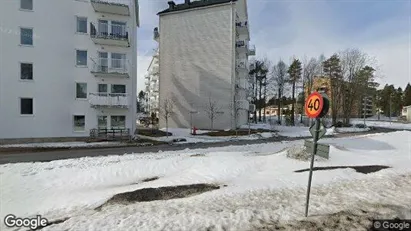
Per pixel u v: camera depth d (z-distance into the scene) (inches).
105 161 491.5
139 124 2112.5
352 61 1881.2
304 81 2091.5
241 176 394.0
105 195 301.4
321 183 337.7
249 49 1755.7
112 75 1034.1
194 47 1509.6
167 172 426.9
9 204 269.4
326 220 214.4
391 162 483.2
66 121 979.3
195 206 250.8
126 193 306.2
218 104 1451.8
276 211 234.8
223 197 279.7
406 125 1994.3
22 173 385.1
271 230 196.4
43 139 941.8
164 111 1462.8
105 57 1042.7
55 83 964.0
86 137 992.9
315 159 480.4
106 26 1037.8
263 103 2308.1
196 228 199.5
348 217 220.4
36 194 307.3
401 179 356.5
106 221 214.5
